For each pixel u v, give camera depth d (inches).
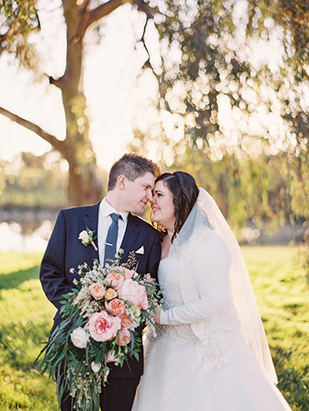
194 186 133.5
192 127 215.3
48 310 292.4
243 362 126.0
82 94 292.7
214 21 215.8
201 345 125.4
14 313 282.2
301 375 199.8
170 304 129.6
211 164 230.8
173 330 128.7
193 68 214.5
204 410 120.5
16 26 216.4
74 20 276.7
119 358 111.2
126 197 125.7
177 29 217.0
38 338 241.9
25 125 305.4
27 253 546.6
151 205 135.3
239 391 122.0
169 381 125.3
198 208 131.8
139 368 124.5
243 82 214.7
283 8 204.1
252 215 254.8
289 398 180.4
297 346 237.3
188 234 129.2
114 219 126.0
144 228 130.3
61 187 1007.6
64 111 289.7
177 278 127.5
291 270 432.1
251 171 239.0
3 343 229.6
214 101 214.1
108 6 281.6
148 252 128.5
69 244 124.9
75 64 286.8
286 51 208.7
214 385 122.6
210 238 127.6
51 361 114.6
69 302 112.8
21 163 489.7
